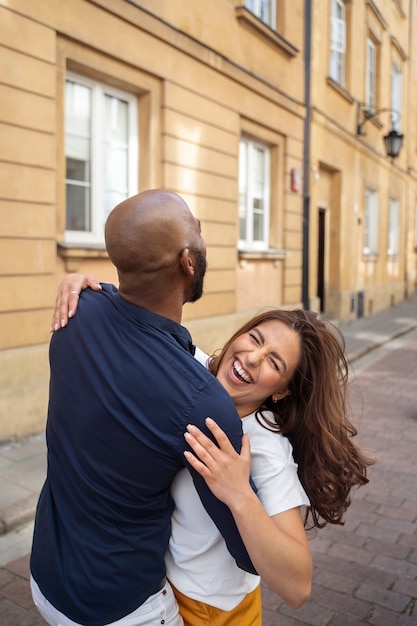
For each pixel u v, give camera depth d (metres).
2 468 4.32
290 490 1.33
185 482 1.33
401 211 18.22
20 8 4.82
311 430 1.46
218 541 1.37
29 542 3.37
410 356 9.73
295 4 9.66
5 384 4.83
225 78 7.76
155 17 6.30
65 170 5.67
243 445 1.24
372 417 6.12
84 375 1.27
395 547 3.36
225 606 1.40
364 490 4.21
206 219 7.55
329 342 1.48
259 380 1.42
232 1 7.78
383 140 15.52
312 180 10.70
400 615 2.73
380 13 14.14
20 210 4.93
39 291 5.14
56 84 5.24
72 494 1.29
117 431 1.22
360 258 13.99
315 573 3.08
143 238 1.21
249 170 8.98
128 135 6.56
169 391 1.20
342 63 12.38
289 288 9.88
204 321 7.52
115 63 5.95
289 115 9.64
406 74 17.75
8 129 4.80
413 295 20.05
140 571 1.27
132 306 1.29
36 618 2.69
